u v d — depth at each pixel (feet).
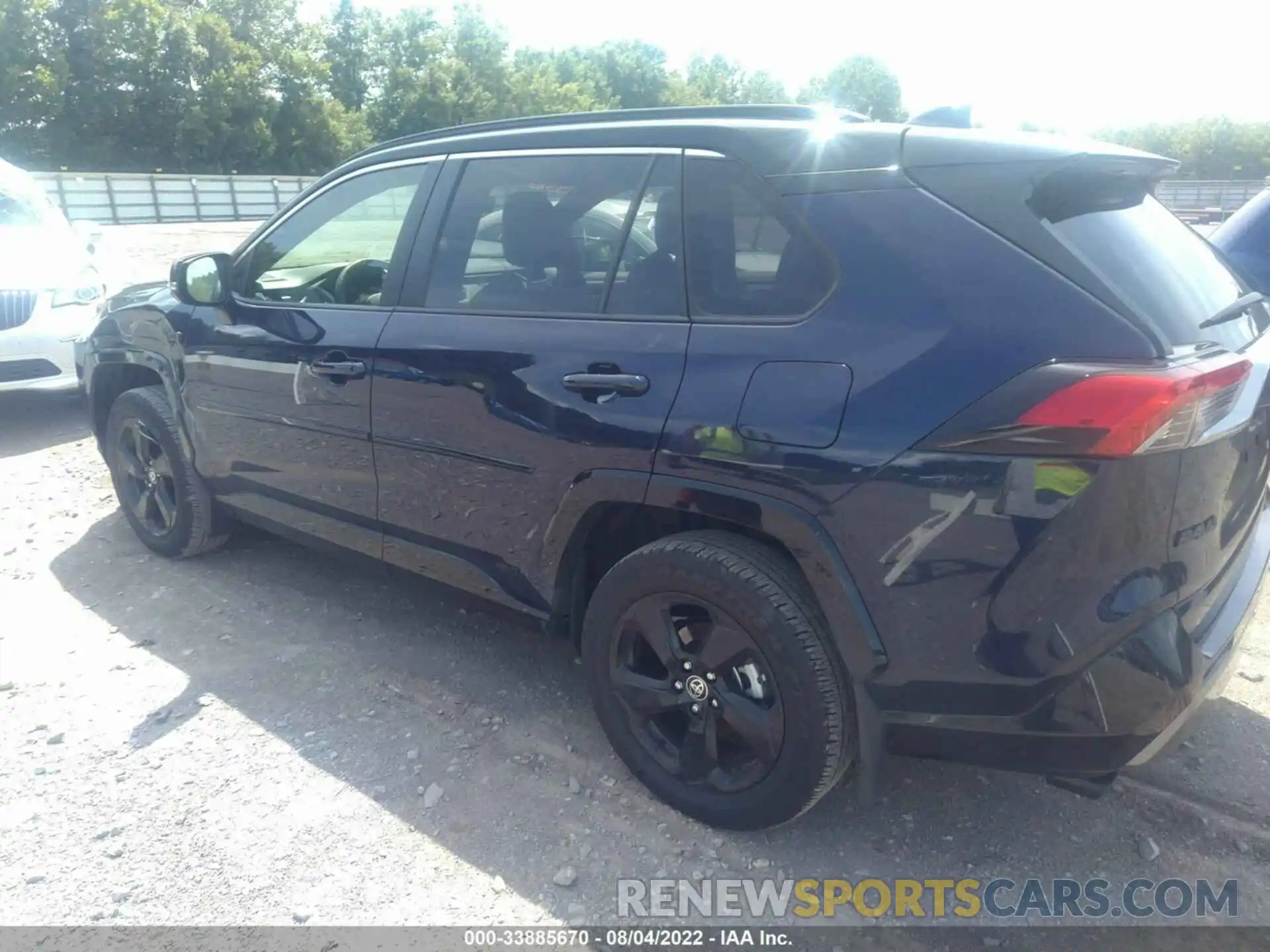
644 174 9.19
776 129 8.59
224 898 8.22
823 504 7.61
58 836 8.93
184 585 14.12
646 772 9.36
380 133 234.17
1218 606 7.95
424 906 8.16
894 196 7.80
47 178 114.52
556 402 9.13
